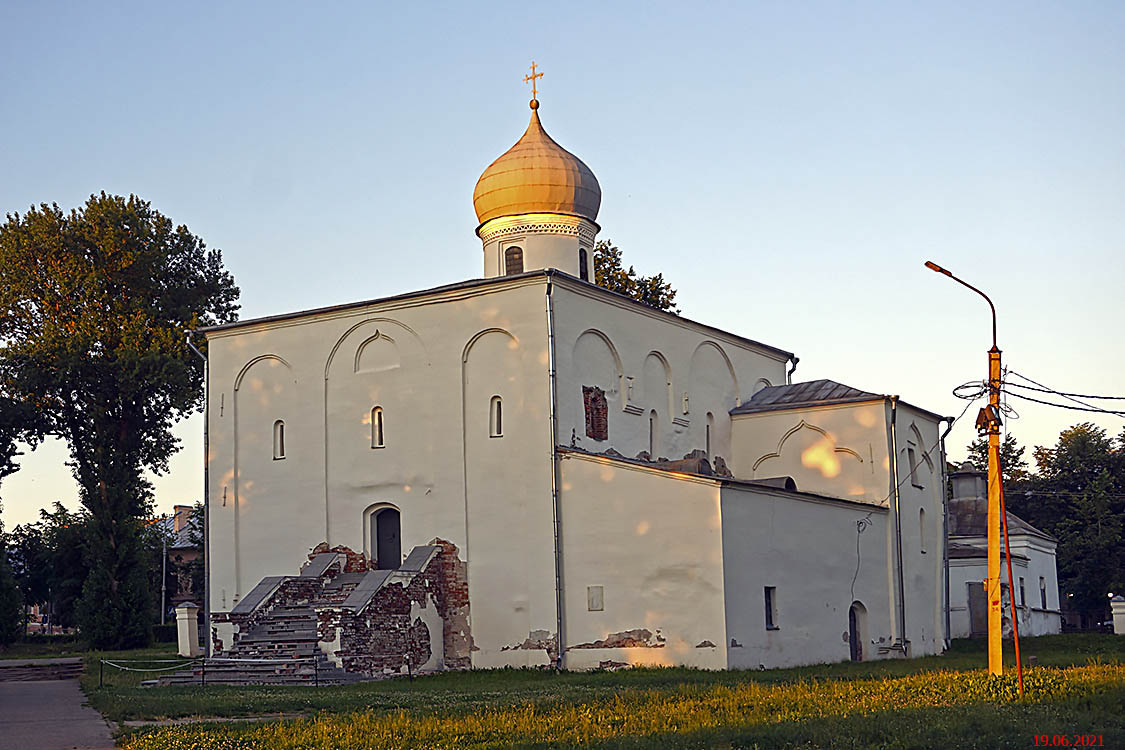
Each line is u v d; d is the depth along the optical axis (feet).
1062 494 233.14
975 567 163.53
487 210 128.26
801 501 110.11
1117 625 155.94
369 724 60.80
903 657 121.60
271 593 106.42
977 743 49.67
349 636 98.17
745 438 133.08
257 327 122.52
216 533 121.70
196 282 171.53
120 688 91.86
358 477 115.34
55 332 154.61
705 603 98.53
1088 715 57.06
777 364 146.82
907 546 126.52
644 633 100.73
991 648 75.10
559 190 126.31
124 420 162.50
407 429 113.60
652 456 120.47
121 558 154.81
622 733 55.83
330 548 115.65
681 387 126.00
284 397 120.47
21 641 178.91
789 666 104.83
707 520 99.19
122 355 154.20
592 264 130.52
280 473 119.44
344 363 117.80
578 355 111.34
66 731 65.36
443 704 73.15
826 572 112.57
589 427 111.75
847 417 127.34
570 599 104.17
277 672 96.22
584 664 102.73
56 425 162.50
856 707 62.03
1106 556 220.02
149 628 154.40
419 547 110.63
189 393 158.40
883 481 124.47
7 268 157.79
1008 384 77.61
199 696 82.17
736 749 50.65
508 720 61.41
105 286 160.45
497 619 107.04
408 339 114.73
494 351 110.52
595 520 104.06
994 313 77.77
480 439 110.11
